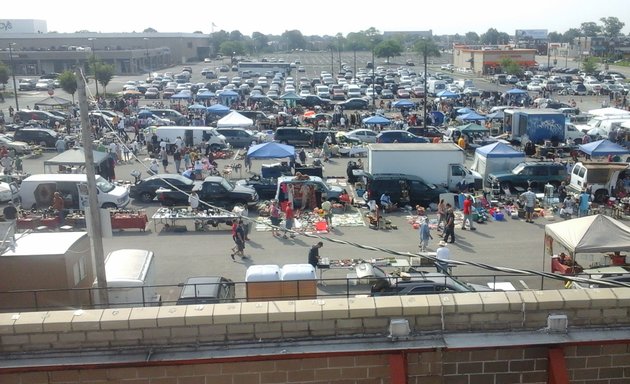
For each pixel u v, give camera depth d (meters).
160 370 8.35
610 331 8.87
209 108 56.50
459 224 26.61
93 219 12.91
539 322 8.89
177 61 149.25
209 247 23.62
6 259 13.52
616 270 17.80
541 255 22.55
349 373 8.53
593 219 18.08
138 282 14.73
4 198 29.75
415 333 8.76
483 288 16.73
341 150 42.50
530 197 27.03
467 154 43.72
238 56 161.88
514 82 99.06
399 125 51.31
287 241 24.33
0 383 8.21
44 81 92.19
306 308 8.67
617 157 35.56
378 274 17.75
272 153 33.91
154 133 43.25
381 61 159.25
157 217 25.58
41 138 45.84
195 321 8.48
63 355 8.40
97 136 46.28
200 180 32.94
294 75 115.00
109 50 119.06
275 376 8.48
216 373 8.41
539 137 43.94
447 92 69.00
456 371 8.69
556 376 8.49
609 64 142.25
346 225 26.58
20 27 165.50
